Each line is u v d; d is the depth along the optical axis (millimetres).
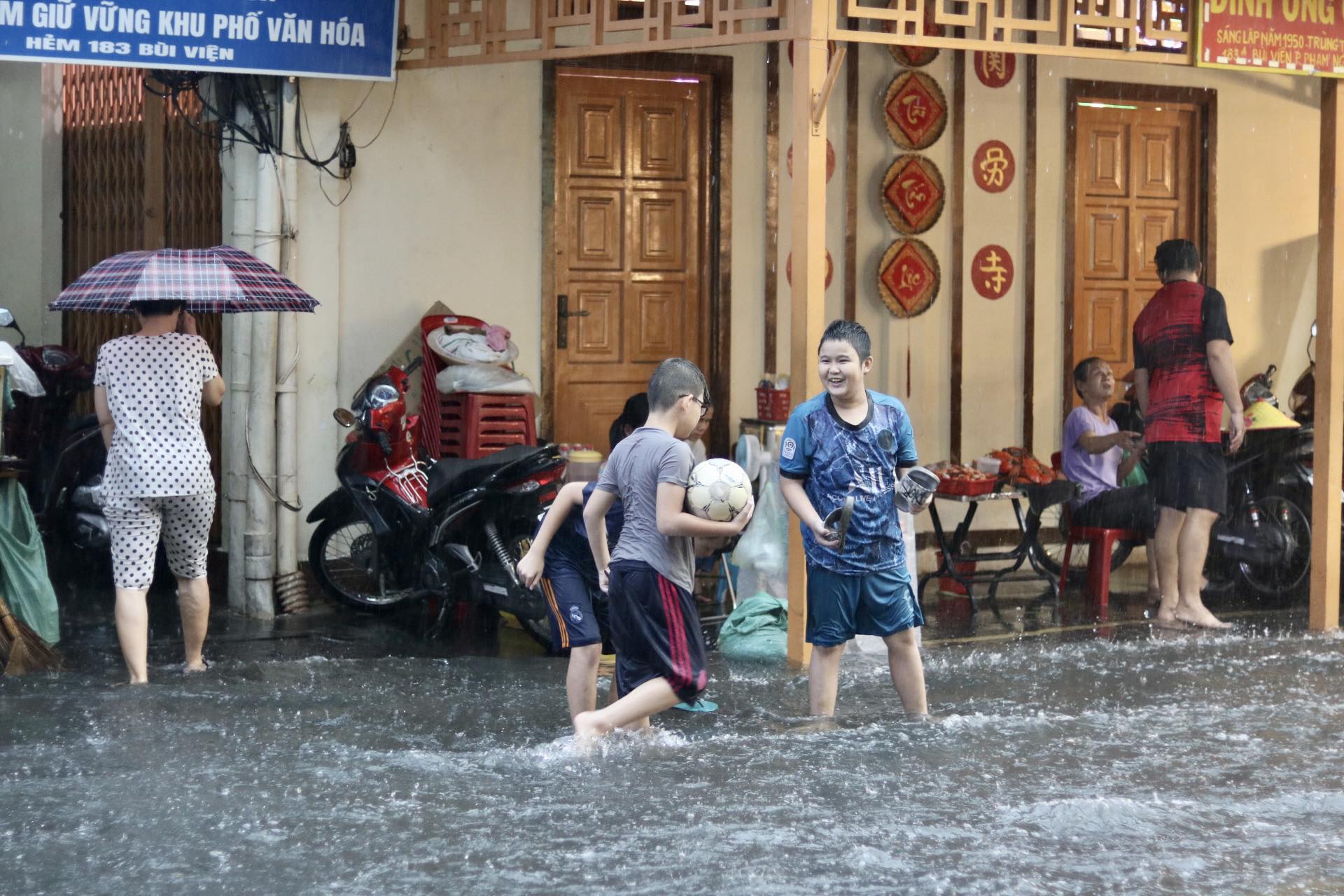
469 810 5609
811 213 8555
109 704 7500
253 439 10438
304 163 10859
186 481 8117
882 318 12812
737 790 5895
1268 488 11531
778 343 12391
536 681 8250
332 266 11016
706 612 10648
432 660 8883
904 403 12914
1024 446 13312
